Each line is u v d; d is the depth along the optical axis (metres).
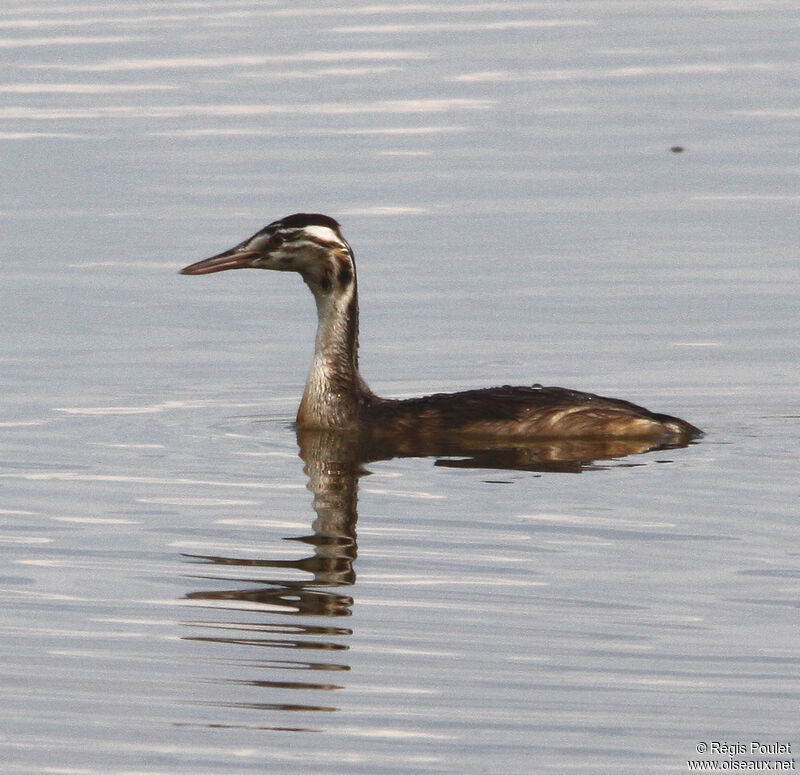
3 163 30.28
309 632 12.21
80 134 31.84
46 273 24.72
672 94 34.44
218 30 39.75
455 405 17.53
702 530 14.06
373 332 22.06
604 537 13.94
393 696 11.19
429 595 12.81
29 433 17.72
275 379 20.17
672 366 20.28
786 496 14.92
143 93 34.56
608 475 15.67
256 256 18.38
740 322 22.05
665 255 25.05
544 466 16.06
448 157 30.39
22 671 11.62
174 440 17.45
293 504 15.05
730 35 39.66
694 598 12.65
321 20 41.16
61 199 28.27
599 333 21.73
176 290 24.16
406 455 16.70
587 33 39.94
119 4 42.84
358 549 13.80
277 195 28.08
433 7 42.88
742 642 11.89
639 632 12.09
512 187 28.72
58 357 21.02
